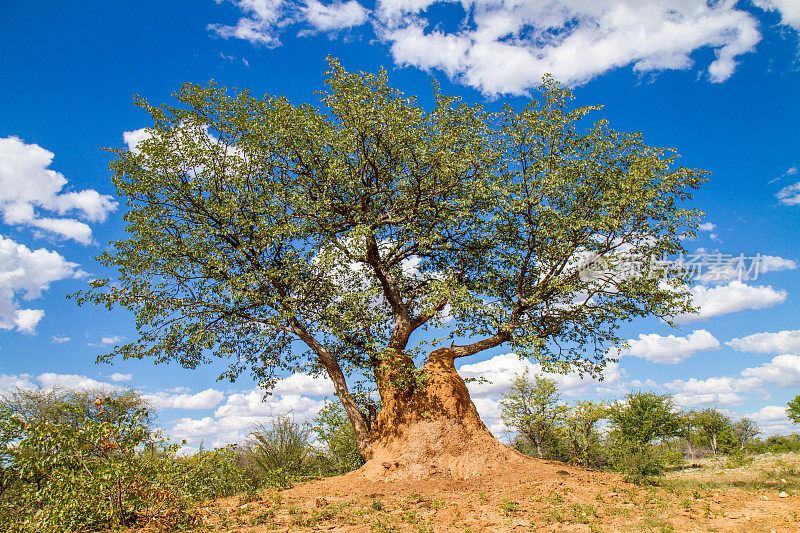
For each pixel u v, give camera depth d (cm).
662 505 973
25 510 912
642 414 2845
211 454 995
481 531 855
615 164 1513
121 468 874
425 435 1364
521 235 1553
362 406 1753
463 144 1550
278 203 1491
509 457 1372
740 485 1278
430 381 1452
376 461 1377
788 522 827
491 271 1586
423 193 1558
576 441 1862
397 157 1551
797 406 2989
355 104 1476
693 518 883
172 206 1528
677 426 2856
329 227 1542
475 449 1357
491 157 1529
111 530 864
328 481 1380
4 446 872
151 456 941
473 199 1498
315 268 1516
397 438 1399
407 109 1494
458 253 1652
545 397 2547
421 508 1053
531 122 1483
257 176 1561
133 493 903
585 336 1586
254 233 1507
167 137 1507
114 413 976
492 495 1142
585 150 1517
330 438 2172
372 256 1556
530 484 1198
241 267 1520
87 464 905
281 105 1556
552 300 1540
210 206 1523
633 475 1275
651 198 1397
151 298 1475
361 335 1603
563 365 1381
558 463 1450
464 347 1566
